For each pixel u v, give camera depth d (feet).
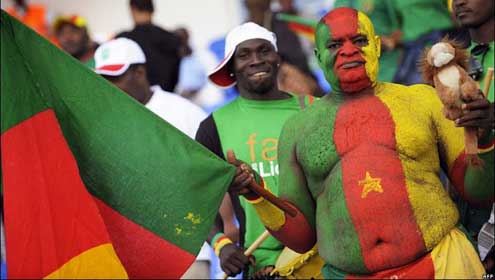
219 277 59.82
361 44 46.01
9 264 42.86
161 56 76.54
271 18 79.97
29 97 43.86
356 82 45.73
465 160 45.27
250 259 54.24
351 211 45.01
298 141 46.65
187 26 109.91
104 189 44.91
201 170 45.14
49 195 43.24
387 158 44.96
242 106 55.77
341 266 45.60
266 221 46.73
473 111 43.39
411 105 45.57
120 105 45.14
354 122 45.60
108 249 43.24
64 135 44.62
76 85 44.88
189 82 100.58
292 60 74.79
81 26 86.58
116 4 110.01
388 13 70.54
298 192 46.98
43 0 108.27
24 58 44.24
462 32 55.06
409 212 44.68
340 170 45.39
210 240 55.47
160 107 61.57
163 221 45.01
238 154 54.85
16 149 43.32
